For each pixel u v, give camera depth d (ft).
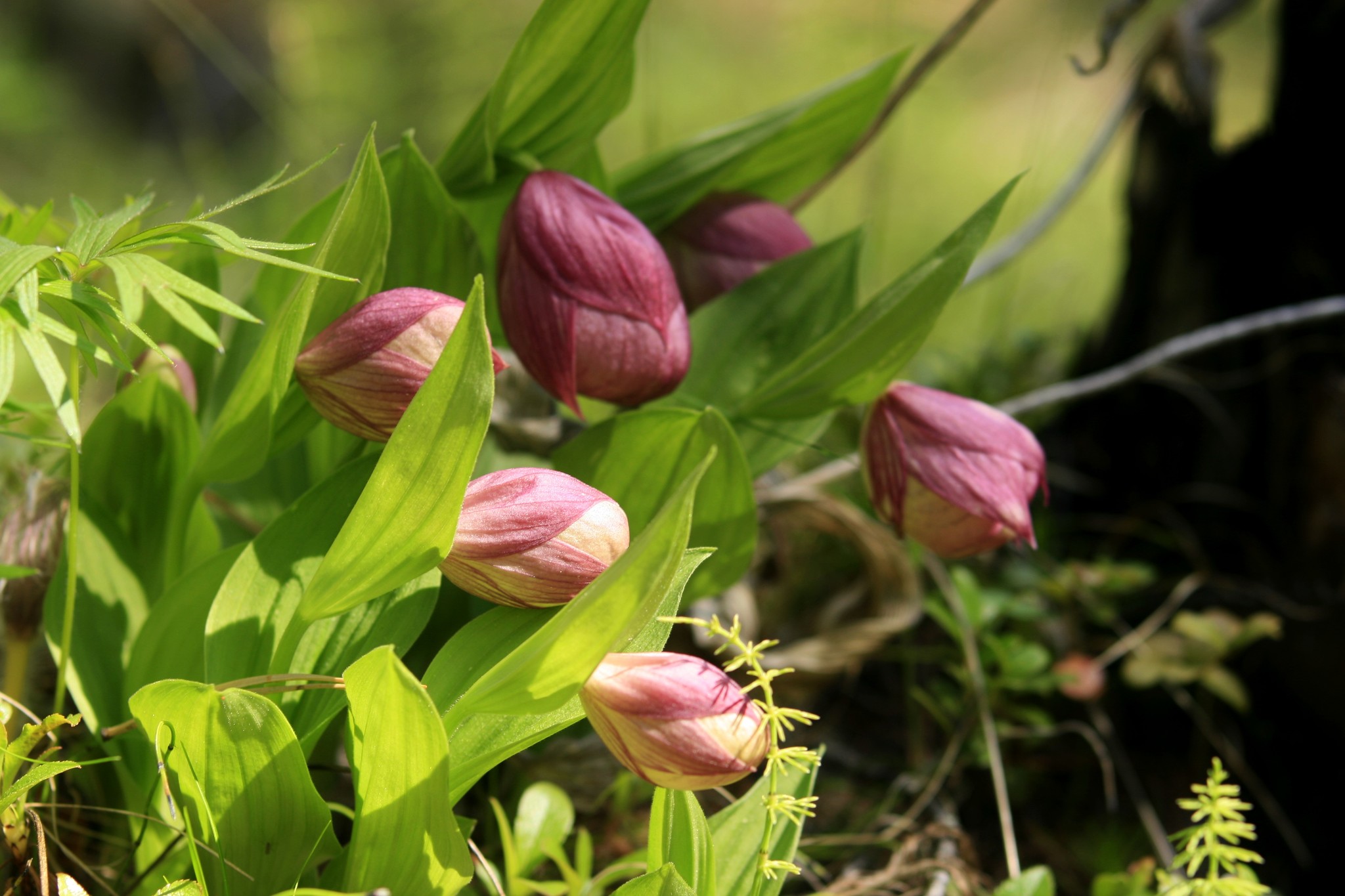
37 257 3.65
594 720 3.70
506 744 3.76
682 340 3.95
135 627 3.96
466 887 3.98
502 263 3.96
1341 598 4.47
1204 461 4.81
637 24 4.00
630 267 3.92
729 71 9.74
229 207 3.72
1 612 3.92
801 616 4.57
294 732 3.79
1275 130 4.68
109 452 3.99
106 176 9.71
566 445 4.01
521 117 4.04
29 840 3.80
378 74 9.34
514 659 3.69
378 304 3.81
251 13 9.52
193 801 3.76
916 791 4.32
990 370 5.69
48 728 3.76
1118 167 8.63
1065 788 4.43
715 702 3.68
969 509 3.97
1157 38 4.88
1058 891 4.28
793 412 4.04
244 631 3.82
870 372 3.99
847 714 4.49
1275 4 4.75
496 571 3.75
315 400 3.84
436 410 3.70
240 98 9.43
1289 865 4.42
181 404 3.96
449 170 4.07
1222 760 4.46
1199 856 3.91
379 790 3.72
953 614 4.44
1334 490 4.51
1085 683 4.38
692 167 4.22
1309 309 4.50
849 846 4.23
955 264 3.94
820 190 4.39
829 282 4.19
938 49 4.28
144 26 10.76
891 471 4.00
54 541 3.92
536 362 3.94
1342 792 4.44
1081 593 4.54
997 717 4.40
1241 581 4.62
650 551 3.64
